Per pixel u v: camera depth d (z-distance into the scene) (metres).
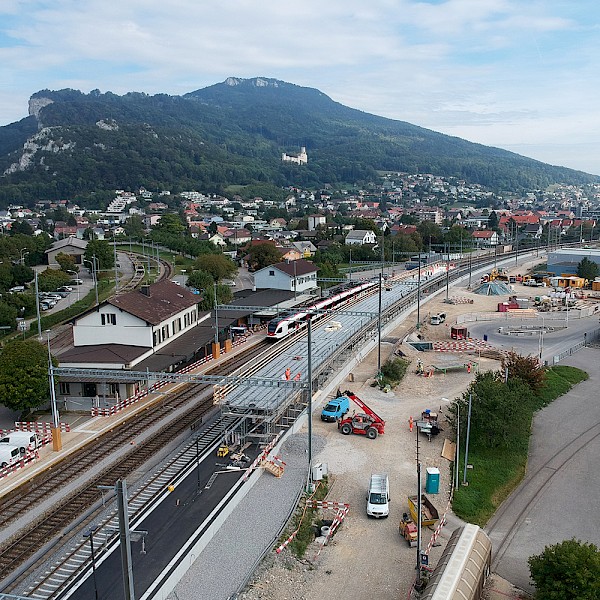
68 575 29.02
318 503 37.81
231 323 79.94
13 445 43.59
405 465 44.34
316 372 54.03
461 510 39.09
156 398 57.38
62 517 35.12
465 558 29.44
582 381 68.62
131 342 62.38
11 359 49.66
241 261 165.00
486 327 95.25
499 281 137.25
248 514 35.34
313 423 52.03
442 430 51.34
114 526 33.34
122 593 27.09
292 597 29.19
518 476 45.12
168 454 43.56
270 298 94.19
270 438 45.38
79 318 62.81
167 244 188.12
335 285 121.56
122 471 41.31
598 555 27.73
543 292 127.88
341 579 31.14
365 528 36.22
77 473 40.94
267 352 60.47
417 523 33.91
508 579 32.28
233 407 43.66
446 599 26.22
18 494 38.56
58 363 55.00
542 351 80.38
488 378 52.31
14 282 120.38
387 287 109.62
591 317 101.81
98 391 56.12
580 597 25.78
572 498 42.06
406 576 31.56
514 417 47.94
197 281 105.56
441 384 64.81
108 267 145.38
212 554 31.23
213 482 38.25
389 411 55.84
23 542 32.53
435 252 192.75
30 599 25.75
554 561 27.66
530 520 39.12
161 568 28.97
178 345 66.38
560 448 50.53
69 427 49.66
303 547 33.44
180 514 34.16
